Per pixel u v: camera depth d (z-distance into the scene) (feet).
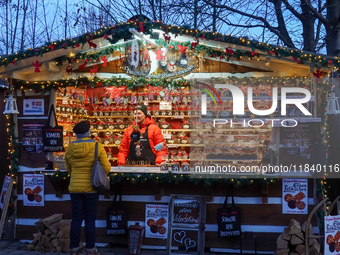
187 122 23.94
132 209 16.81
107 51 17.49
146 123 18.29
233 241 16.16
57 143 17.90
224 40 15.47
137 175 15.79
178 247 16.26
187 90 22.50
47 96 18.30
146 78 18.25
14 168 18.03
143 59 17.21
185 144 23.49
